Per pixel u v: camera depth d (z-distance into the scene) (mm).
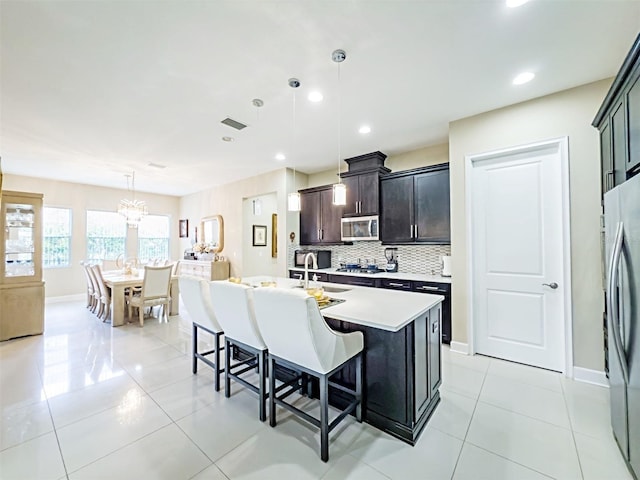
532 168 2826
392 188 4102
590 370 2500
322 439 1646
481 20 1763
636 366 1433
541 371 2727
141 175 5711
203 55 2088
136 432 1893
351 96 2674
